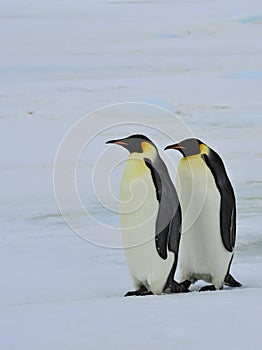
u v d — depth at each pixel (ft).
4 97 186.19
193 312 44.01
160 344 37.45
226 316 42.57
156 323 41.65
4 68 221.25
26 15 333.83
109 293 61.77
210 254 59.41
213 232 58.90
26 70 219.00
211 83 200.54
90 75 212.02
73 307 48.11
